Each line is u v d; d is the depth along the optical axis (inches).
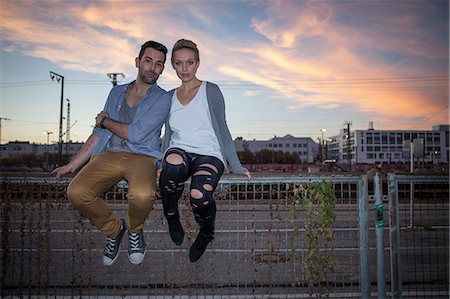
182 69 125.5
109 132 132.6
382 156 5019.7
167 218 127.0
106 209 124.2
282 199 137.6
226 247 262.1
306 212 135.1
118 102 138.3
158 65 132.0
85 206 119.1
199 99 126.4
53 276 208.1
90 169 120.8
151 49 131.3
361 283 133.0
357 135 5024.6
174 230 128.7
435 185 159.3
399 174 135.3
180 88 133.3
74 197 117.1
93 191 119.7
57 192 138.9
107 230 126.3
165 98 129.0
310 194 134.1
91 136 138.4
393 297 133.6
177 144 125.3
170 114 130.0
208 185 112.6
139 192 115.4
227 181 129.7
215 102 126.7
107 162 122.9
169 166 112.9
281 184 138.9
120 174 123.3
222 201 146.5
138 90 138.1
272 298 156.6
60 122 1720.0
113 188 135.6
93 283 200.2
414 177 135.6
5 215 139.9
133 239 128.2
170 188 116.5
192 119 125.2
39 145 3383.4
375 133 5039.4
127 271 223.5
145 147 129.9
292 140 5315.0
